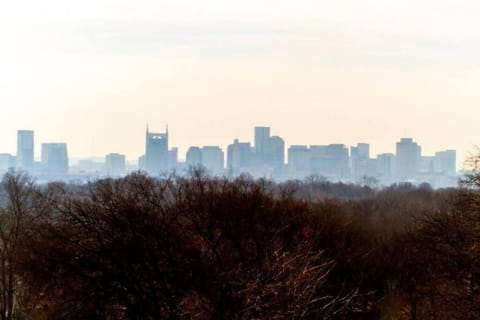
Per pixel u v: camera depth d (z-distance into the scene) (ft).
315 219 328.70
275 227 284.61
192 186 292.20
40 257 253.85
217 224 266.98
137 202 264.11
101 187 287.89
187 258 247.09
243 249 257.14
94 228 254.27
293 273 205.77
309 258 237.66
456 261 270.67
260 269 216.95
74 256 247.70
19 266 264.31
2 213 341.82
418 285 309.42
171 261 245.86
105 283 242.99
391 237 424.87
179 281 241.55
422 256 302.25
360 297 311.47
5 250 331.36
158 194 276.62
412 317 318.86
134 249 244.42
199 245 255.29
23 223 328.70
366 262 344.49
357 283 319.47
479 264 260.01
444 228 285.23
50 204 300.81
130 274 243.60
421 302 313.73
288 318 185.37
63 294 248.11
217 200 279.69
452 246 274.77
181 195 283.38
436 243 285.64
